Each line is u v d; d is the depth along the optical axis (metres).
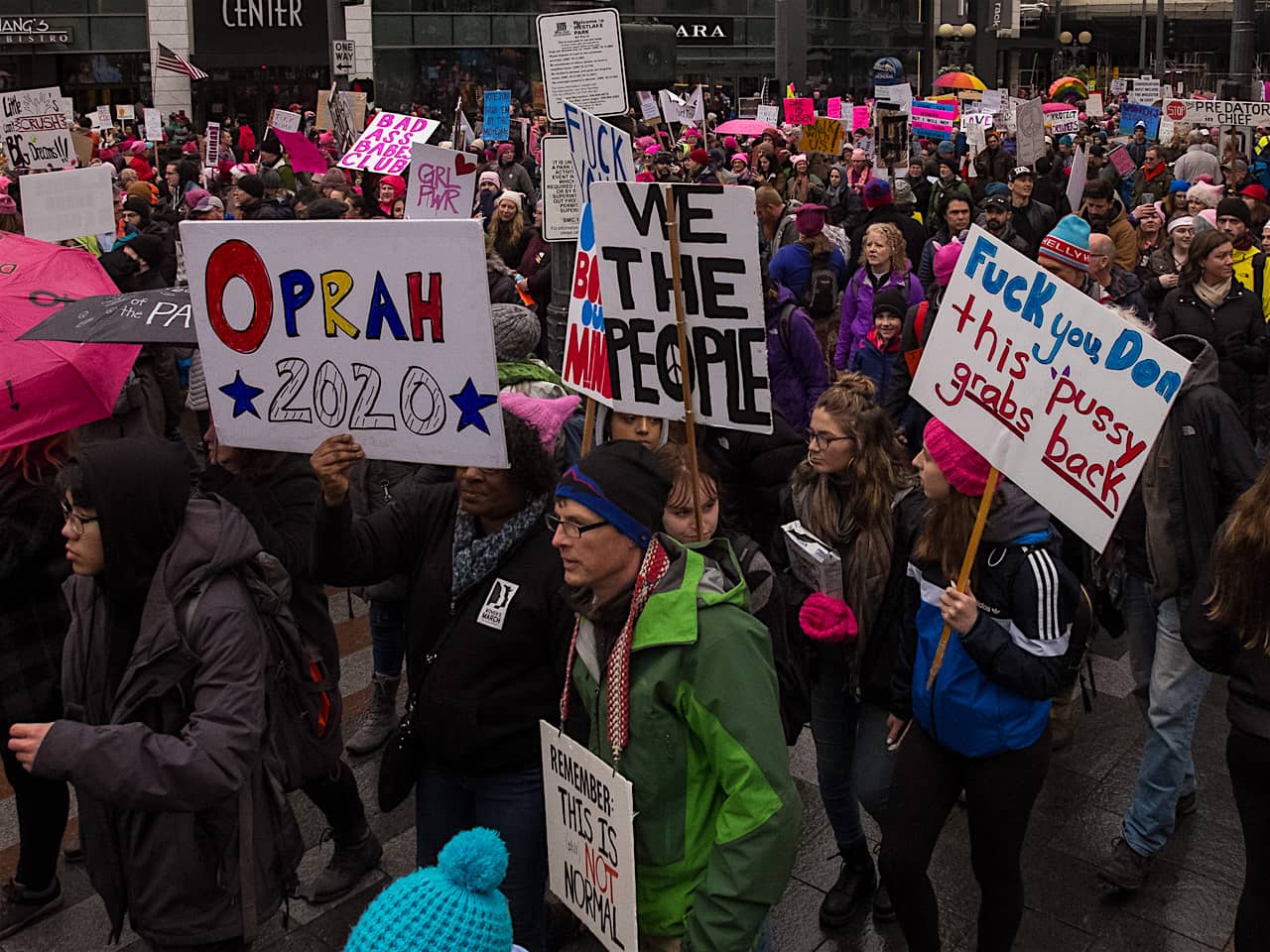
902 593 3.72
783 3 29.59
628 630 2.69
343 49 19.42
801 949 4.15
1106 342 3.08
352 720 5.72
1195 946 4.10
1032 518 3.39
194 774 2.85
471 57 38.88
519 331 5.07
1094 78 61.31
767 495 5.21
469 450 3.00
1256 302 6.68
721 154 20.73
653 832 2.76
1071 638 3.64
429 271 2.90
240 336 3.17
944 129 22.28
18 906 4.32
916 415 6.87
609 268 3.38
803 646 3.83
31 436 4.13
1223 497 4.12
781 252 8.86
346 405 3.11
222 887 3.09
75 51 35.91
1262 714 3.19
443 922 1.83
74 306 3.92
